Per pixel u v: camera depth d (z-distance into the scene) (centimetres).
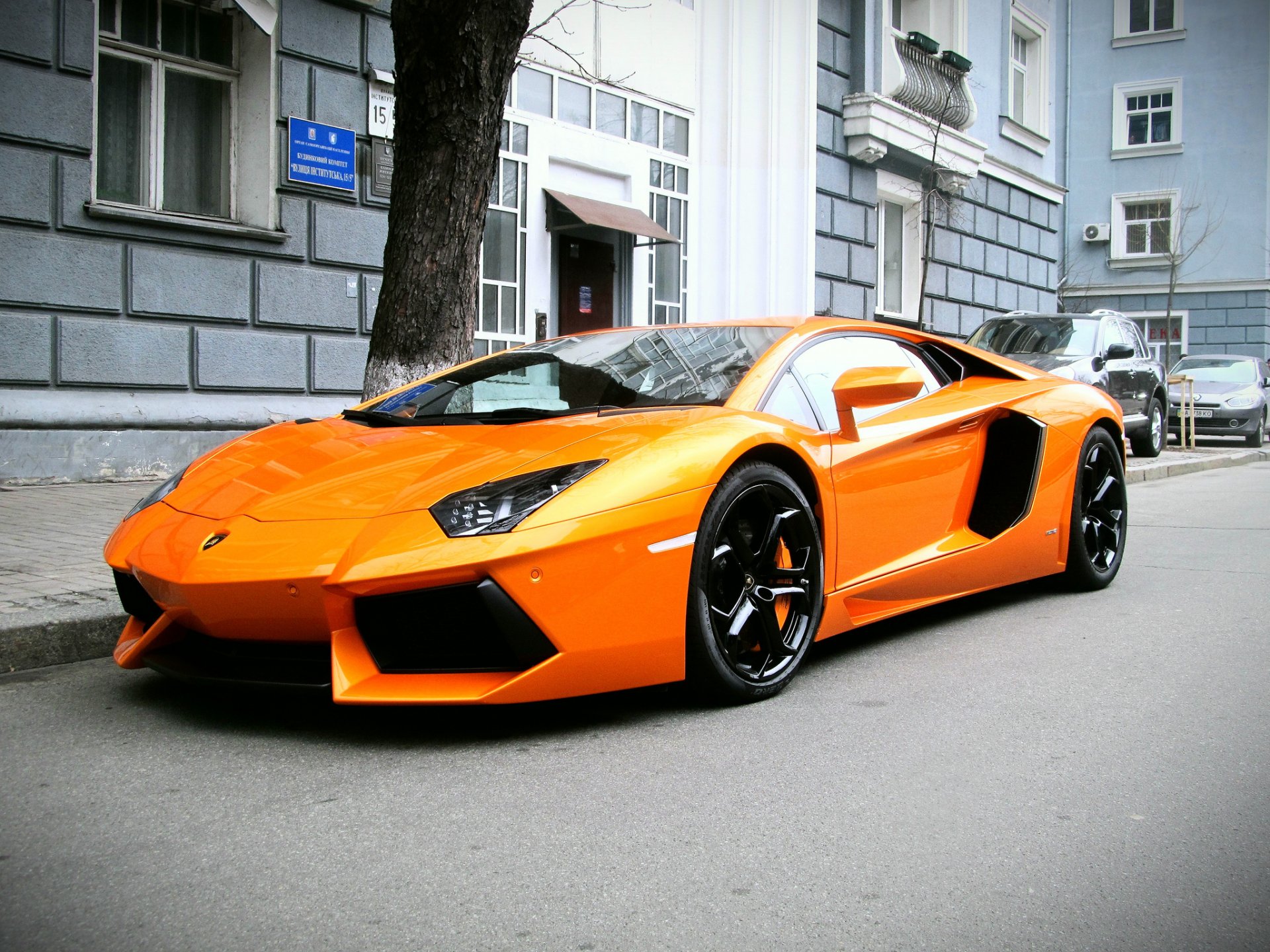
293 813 212
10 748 252
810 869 187
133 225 685
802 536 299
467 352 502
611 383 330
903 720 273
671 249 1109
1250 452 1393
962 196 1520
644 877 183
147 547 275
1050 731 264
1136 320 2739
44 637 329
